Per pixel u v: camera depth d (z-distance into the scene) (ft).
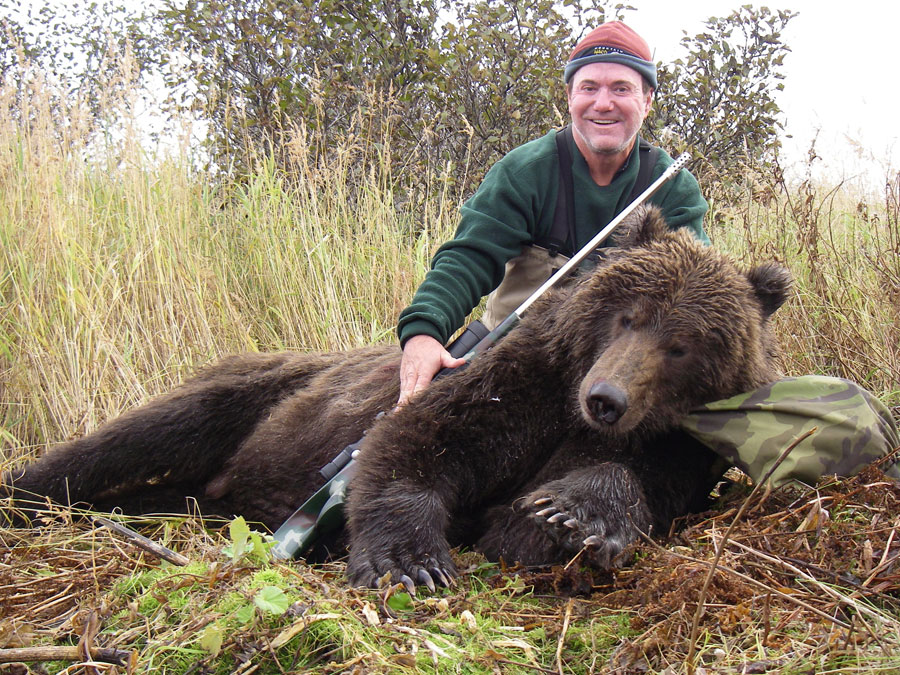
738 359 5.07
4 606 4.26
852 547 4.27
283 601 3.59
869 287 8.25
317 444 6.11
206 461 6.73
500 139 11.51
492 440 5.11
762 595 3.92
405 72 12.34
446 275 5.94
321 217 10.18
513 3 12.31
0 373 7.90
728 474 6.30
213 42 12.55
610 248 5.45
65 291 7.98
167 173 9.52
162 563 4.49
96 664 3.47
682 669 3.42
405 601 4.08
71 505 6.40
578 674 3.67
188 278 8.72
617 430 4.89
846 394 4.90
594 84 6.03
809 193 8.41
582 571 4.37
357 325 9.26
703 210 6.47
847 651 3.43
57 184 9.02
